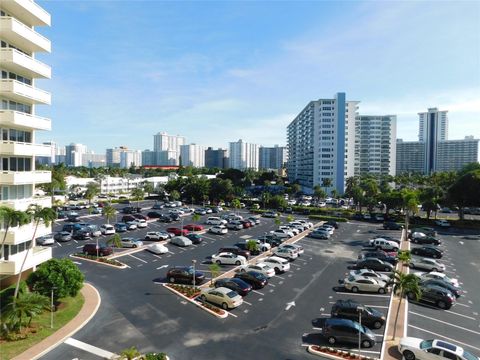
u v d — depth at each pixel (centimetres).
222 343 2470
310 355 2334
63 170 13838
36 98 3422
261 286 3641
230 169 15888
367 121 19650
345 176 16512
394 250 5400
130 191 14425
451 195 7869
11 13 3288
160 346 2411
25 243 3403
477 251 5509
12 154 3234
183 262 4591
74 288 3005
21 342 2403
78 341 2459
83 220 7775
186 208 9488
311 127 17450
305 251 5294
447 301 3206
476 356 2400
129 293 3441
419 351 2259
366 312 2786
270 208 10488
